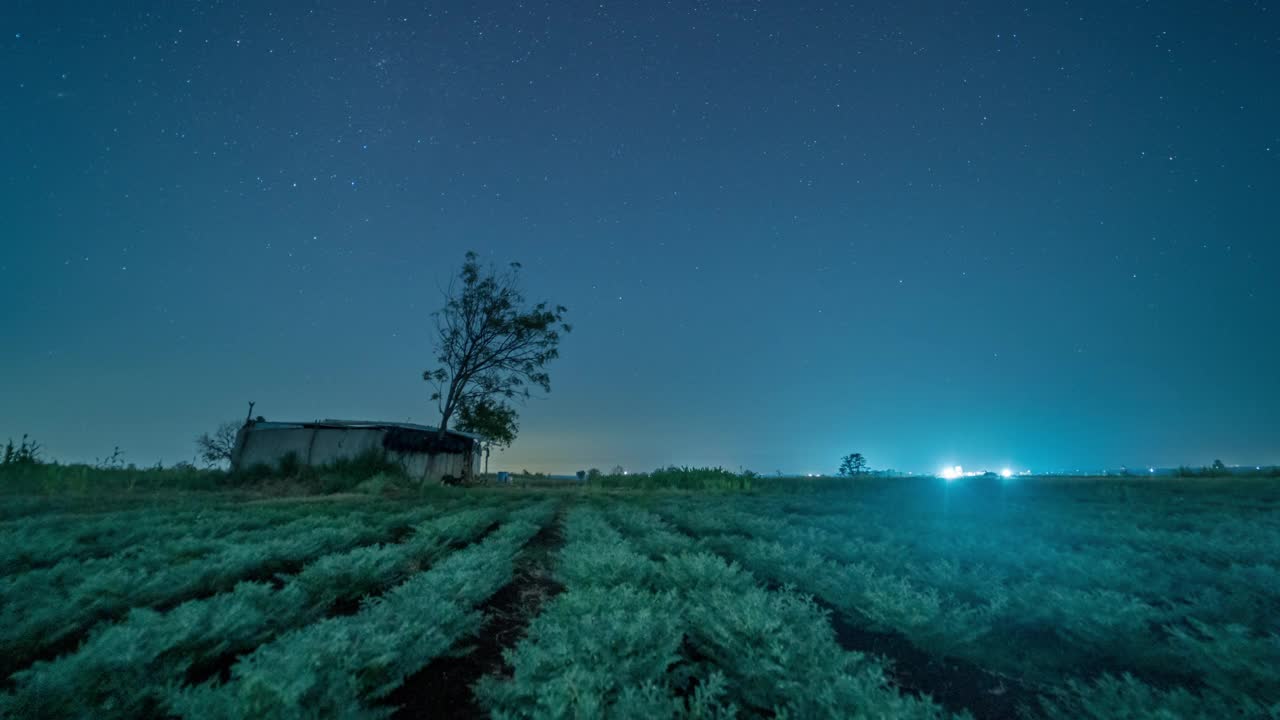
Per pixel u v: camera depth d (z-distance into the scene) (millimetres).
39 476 16016
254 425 29094
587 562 5418
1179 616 4379
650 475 30125
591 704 2498
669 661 3113
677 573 5379
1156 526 9578
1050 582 5824
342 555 5555
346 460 24156
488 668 3932
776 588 6133
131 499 14477
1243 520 9430
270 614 4059
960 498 15898
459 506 14477
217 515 10352
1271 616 4410
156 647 2977
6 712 2451
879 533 9141
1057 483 19484
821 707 2668
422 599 4070
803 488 21531
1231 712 2932
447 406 32406
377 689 2971
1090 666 3945
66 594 4645
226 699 2430
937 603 4293
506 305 34000
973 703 3412
